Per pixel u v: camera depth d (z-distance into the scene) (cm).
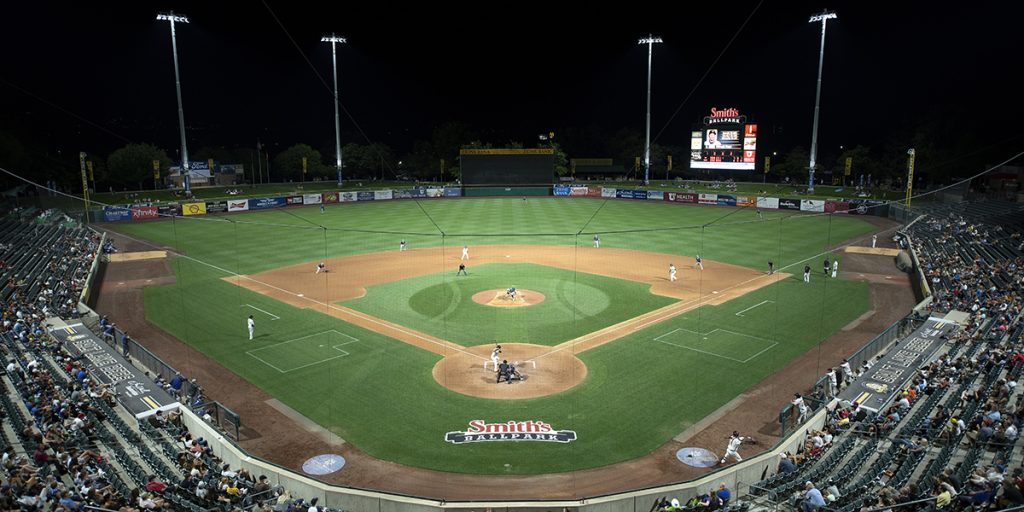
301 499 1703
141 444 2011
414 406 2442
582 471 1991
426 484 1920
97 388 2383
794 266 4994
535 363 2872
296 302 3916
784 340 3183
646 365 2847
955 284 3869
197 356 2973
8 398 2173
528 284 4375
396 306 3819
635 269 4888
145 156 10394
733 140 10456
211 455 2044
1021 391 2167
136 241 6191
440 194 11062
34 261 4534
